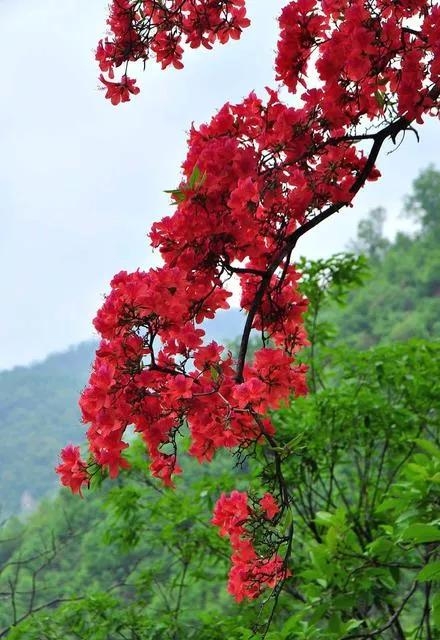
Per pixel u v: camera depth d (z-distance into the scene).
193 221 2.53
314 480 5.71
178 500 5.94
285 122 2.68
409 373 5.76
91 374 2.43
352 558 3.88
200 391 2.51
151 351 2.45
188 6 3.08
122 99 3.11
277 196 2.63
